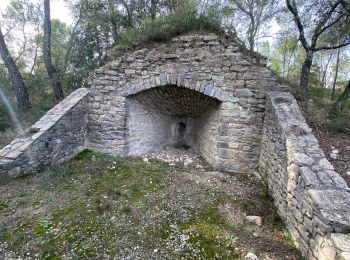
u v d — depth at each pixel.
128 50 6.31
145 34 6.21
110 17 10.17
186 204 4.08
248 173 5.62
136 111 6.66
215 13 6.15
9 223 3.38
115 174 5.28
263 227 3.57
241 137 5.59
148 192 4.46
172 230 3.38
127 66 6.09
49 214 3.63
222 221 3.65
